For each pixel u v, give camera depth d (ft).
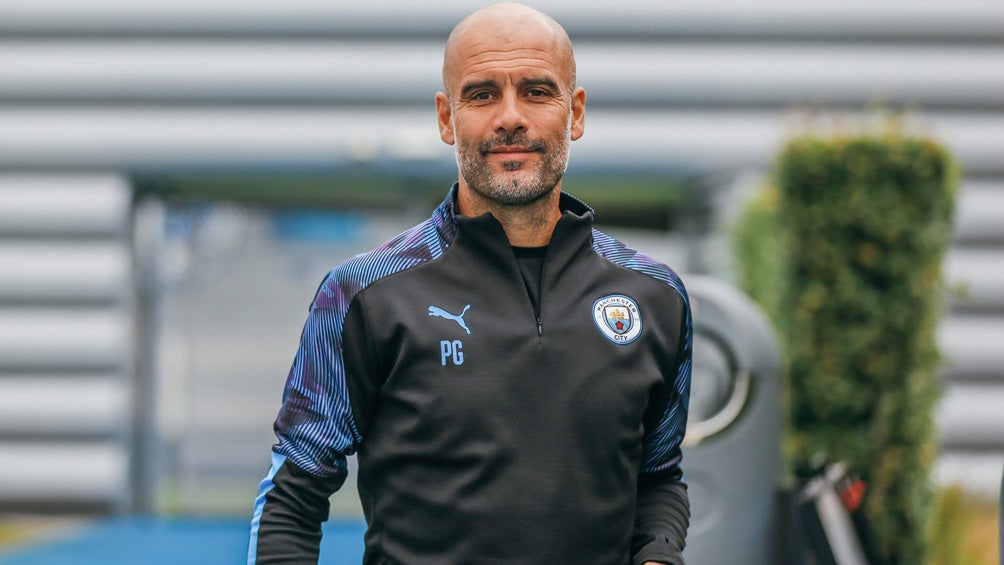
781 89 35.32
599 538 7.97
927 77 35.53
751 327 14.96
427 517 7.92
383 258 8.37
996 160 35.53
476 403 7.91
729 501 14.84
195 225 35.42
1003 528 10.82
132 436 34.78
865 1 35.42
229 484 34.76
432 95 34.86
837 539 14.66
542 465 7.88
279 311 35.27
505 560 7.79
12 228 34.76
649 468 8.93
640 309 8.45
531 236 8.53
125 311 34.78
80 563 26.58
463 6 34.86
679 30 35.24
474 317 8.11
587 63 35.19
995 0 35.50
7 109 34.88
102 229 34.78
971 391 35.06
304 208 35.55
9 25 34.86
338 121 34.86
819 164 19.71
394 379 8.05
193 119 34.91
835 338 19.52
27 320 34.65
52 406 34.53
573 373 8.05
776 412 15.05
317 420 8.22
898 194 19.57
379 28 34.86
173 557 27.20
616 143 35.19
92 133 34.91
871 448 19.36
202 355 35.04
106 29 34.88
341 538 28.76
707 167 35.17
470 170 8.33
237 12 34.81
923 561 19.51
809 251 19.74
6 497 34.27
